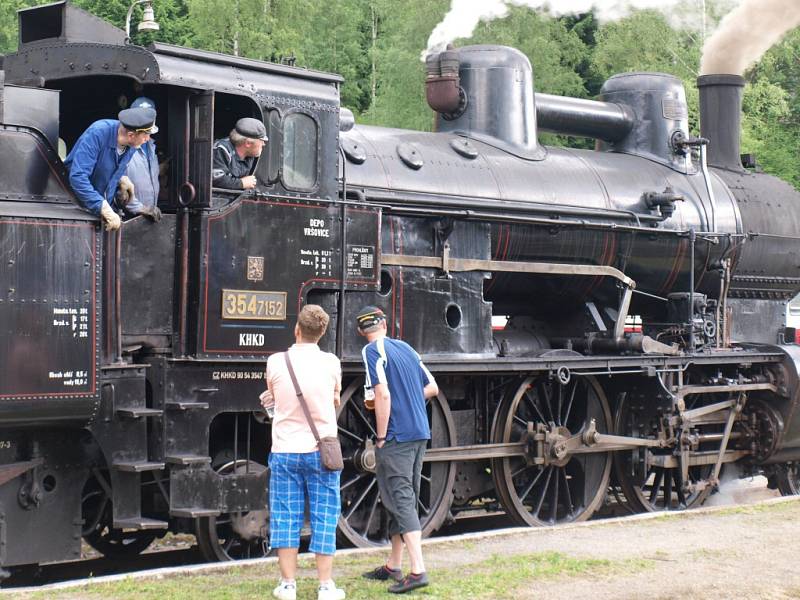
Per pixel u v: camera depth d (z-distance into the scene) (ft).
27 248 22.43
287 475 21.21
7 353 22.07
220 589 22.04
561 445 33.01
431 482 31.09
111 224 23.31
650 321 40.34
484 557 26.27
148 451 24.84
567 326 37.96
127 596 21.35
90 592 21.66
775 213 41.88
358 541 28.89
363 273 28.25
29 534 23.44
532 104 36.58
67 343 22.82
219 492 25.29
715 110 43.19
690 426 36.63
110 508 26.73
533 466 33.73
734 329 41.42
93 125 23.76
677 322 38.29
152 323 24.95
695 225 38.55
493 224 32.96
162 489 25.22
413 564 22.48
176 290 25.22
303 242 26.94
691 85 107.76
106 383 23.88
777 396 39.86
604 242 36.04
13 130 22.82
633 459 35.91
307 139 27.45
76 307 23.00
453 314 31.60
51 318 22.65
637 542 28.50
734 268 39.93
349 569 24.62
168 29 115.65
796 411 39.63
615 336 35.81
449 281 31.19
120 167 24.12
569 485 35.76
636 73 40.93
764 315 42.50
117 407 24.07
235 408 25.75
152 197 25.20
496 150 35.27
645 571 24.88
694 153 40.57
